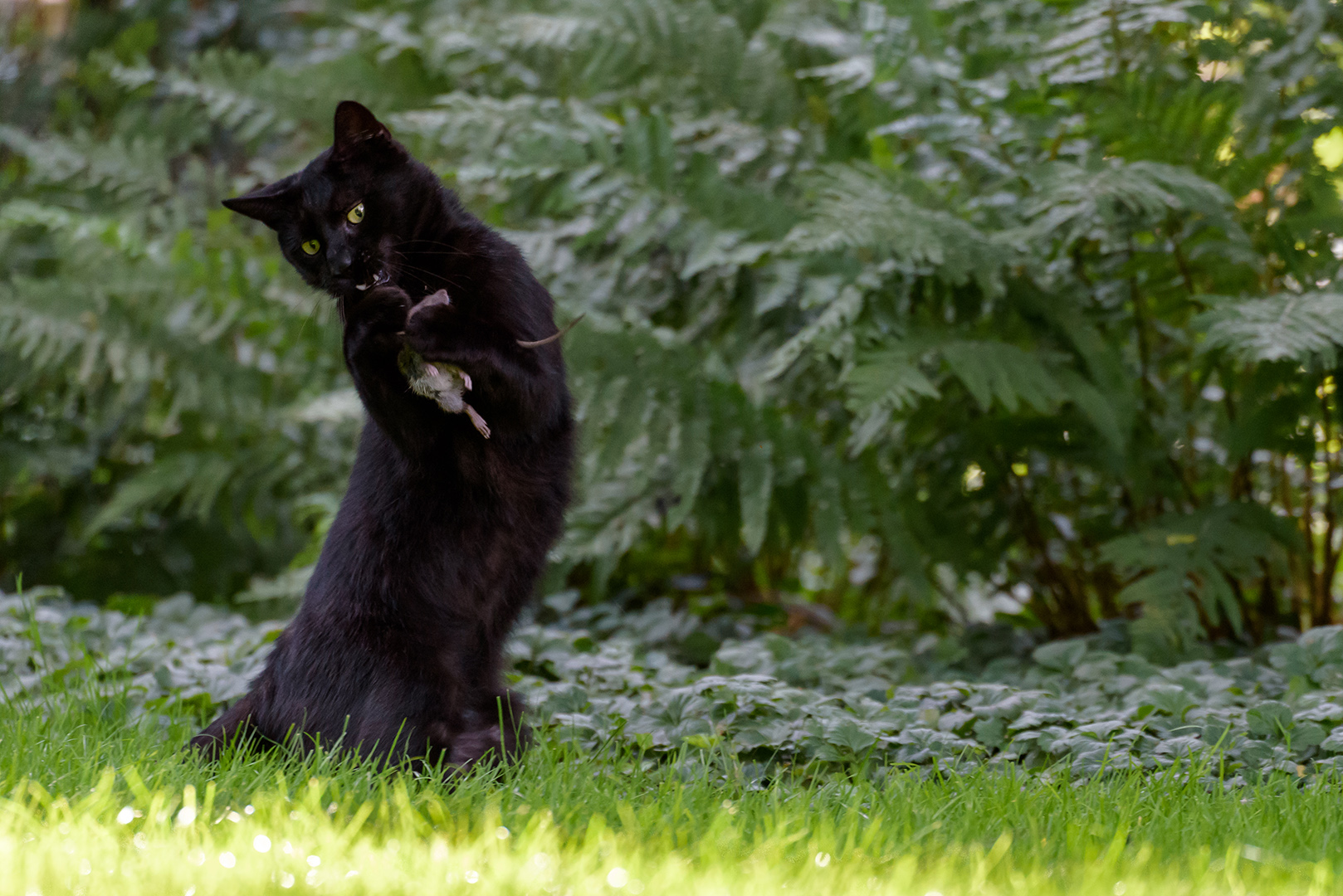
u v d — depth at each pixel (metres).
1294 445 7.47
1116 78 7.66
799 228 7.05
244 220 11.55
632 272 8.89
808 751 5.29
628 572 10.45
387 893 3.44
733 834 3.91
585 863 3.62
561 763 4.95
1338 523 8.34
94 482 11.69
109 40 12.78
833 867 3.65
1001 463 8.21
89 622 7.89
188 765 4.73
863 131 8.74
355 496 5.22
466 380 4.55
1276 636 8.03
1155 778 4.70
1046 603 8.73
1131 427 7.50
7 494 11.74
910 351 7.18
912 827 4.18
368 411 4.76
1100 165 7.03
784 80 8.95
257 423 10.33
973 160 8.48
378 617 5.02
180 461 10.28
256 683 5.34
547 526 5.38
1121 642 7.77
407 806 4.01
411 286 5.16
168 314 9.98
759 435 8.04
